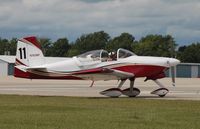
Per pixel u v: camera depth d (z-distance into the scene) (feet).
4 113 67.31
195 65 442.50
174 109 75.61
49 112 69.51
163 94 113.19
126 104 86.74
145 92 134.72
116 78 112.78
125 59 111.45
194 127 53.98
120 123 56.75
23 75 115.85
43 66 114.42
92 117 62.69
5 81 238.89
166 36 600.39
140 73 111.86
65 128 52.70
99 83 218.18
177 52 594.24
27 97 105.09
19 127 53.11
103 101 94.43
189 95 121.39
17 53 116.57
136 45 612.70
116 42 635.66
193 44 597.52
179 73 440.04
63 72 112.98
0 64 427.33
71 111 71.46
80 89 153.17
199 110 73.92
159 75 113.80
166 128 53.11
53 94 122.31
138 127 53.67
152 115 65.51
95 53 111.14
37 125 54.80
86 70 111.04
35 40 116.16
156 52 590.55
